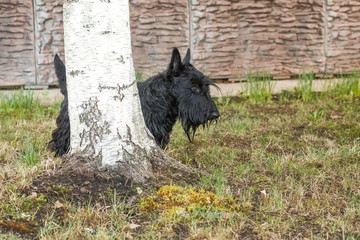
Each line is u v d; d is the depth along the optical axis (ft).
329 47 36.32
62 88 18.86
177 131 22.43
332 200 15.02
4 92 31.07
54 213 13.04
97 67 14.61
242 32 34.81
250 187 16.05
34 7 31.53
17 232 12.04
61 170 15.03
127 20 14.96
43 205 13.34
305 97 31.24
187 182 15.64
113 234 12.10
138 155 15.34
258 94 31.12
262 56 35.45
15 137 20.53
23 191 13.93
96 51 14.53
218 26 34.30
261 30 35.09
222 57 34.71
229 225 13.06
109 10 14.49
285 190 15.72
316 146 21.33
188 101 17.80
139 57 33.45
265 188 16.01
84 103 14.80
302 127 24.81
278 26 35.40
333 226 13.14
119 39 14.71
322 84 34.99
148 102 17.49
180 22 33.76
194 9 33.71
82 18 14.42
